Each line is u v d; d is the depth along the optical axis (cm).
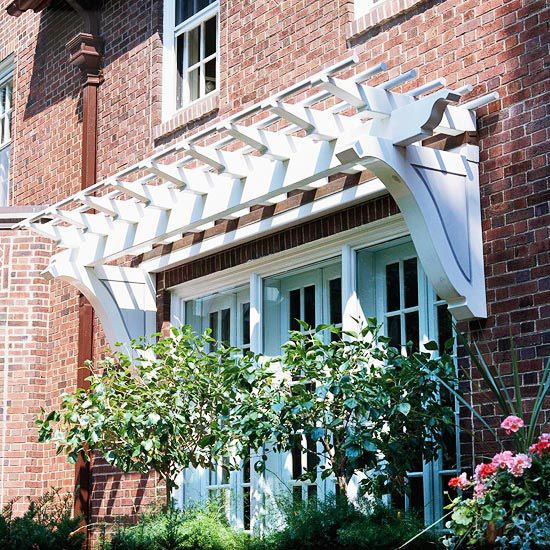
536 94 703
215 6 1037
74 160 1211
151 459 861
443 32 776
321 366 733
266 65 942
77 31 1238
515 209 704
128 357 892
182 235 999
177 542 811
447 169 711
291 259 898
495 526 593
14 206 1235
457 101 723
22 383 1200
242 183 822
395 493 745
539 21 708
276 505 827
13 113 1357
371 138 673
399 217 791
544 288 679
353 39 855
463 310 705
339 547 698
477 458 701
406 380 704
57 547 866
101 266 1020
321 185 841
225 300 989
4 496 1175
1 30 1415
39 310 1216
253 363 816
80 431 858
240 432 771
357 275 838
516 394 641
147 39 1106
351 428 720
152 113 1082
